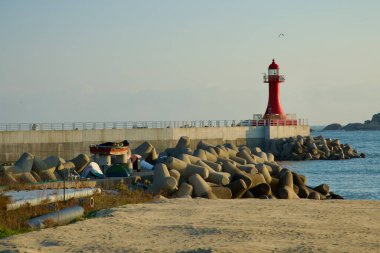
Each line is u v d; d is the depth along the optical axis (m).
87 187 39.34
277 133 100.56
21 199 30.69
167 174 41.12
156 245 21.95
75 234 24.19
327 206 33.59
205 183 41.09
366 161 99.75
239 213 30.09
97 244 22.22
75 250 21.30
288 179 45.91
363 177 75.75
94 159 53.09
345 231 24.62
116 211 30.59
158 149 83.06
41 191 35.44
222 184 42.84
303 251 20.53
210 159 51.91
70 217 28.17
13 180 42.47
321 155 101.69
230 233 24.02
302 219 28.08
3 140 71.31
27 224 26.17
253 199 38.75
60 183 40.97
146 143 61.09
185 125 89.25
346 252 20.47
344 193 60.78
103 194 36.56
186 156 46.81
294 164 92.31
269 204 34.28
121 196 36.50
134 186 43.34
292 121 105.69
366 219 28.33
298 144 98.88
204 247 21.14
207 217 28.61
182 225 26.06
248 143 97.69
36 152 73.19
